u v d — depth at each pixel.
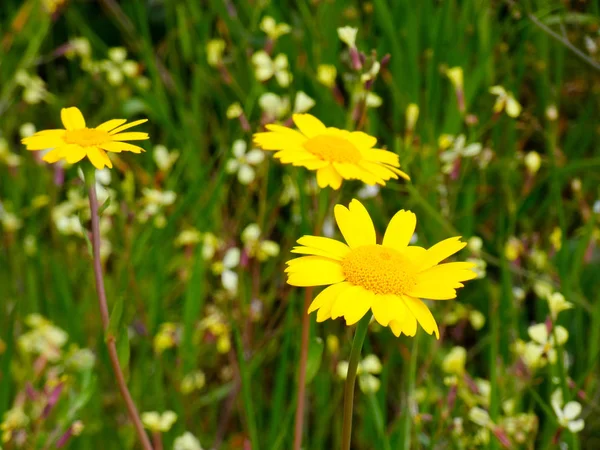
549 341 0.49
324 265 0.41
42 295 0.63
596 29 0.65
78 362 0.54
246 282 0.59
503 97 0.57
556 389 0.51
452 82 0.60
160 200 0.58
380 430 0.50
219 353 0.60
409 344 0.56
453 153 0.57
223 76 0.63
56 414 0.55
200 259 0.57
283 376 0.52
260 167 0.58
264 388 0.59
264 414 0.58
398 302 0.40
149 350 0.60
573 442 0.49
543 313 0.57
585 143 0.66
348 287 0.40
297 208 0.58
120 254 0.59
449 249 0.41
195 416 0.58
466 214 0.59
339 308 0.40
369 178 0.45
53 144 0.43
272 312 0.60
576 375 0.55
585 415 0.54
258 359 0.56
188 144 0.65
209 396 0.57
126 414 0.56
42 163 0.65
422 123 0.62
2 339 0.59
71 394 0.51
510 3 0.61
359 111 0.51
